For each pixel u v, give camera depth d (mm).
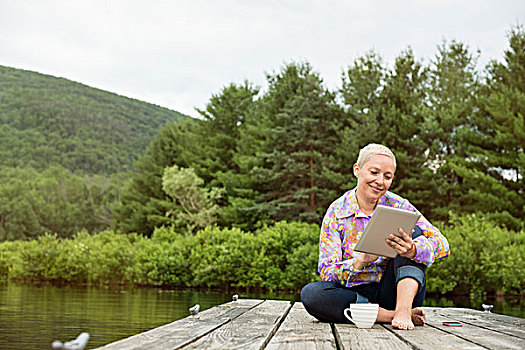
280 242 12945
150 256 14297
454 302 9211
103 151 75000
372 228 2383
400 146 18953
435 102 19250
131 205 26672
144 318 5500
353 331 2318
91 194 49781
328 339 2068
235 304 3910
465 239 11656
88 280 15562
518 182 17141
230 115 24844
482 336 2283
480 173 16703
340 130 19641
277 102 21781
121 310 6480
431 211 17844
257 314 3088
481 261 11102
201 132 25781
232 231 14359
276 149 20172
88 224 46969
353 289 2758
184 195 21453
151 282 14047
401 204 2797
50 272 15703
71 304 7398
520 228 15961
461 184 17984
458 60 19844
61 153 71562
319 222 19312
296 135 19750
